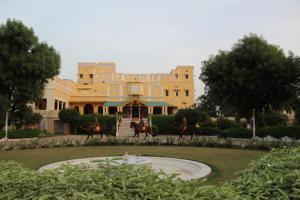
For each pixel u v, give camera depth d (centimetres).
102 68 6119
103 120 4278
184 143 2384
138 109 5391
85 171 378
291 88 2833
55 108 4619
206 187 345
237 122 5044
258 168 450
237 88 2872
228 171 1197
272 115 4916
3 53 2956
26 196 315
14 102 3192
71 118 4219
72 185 328
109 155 1747
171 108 5684
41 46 3216
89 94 5431
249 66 2856
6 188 342
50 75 3256
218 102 3294
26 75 3069
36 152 1948
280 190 350
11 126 3544
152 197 318
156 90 5469
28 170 412
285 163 439
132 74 5525
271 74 2752
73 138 3312
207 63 3102
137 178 346
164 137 3434
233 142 2511
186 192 340
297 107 3080
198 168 1284
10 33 3002
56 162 1441
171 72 5672
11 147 2170
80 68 5966
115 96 5431
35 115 3519
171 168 1310
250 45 2869
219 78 2997
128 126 4228
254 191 366
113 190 325
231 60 2917
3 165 476
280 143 2067
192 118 3956
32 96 3172
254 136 2883
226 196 335
